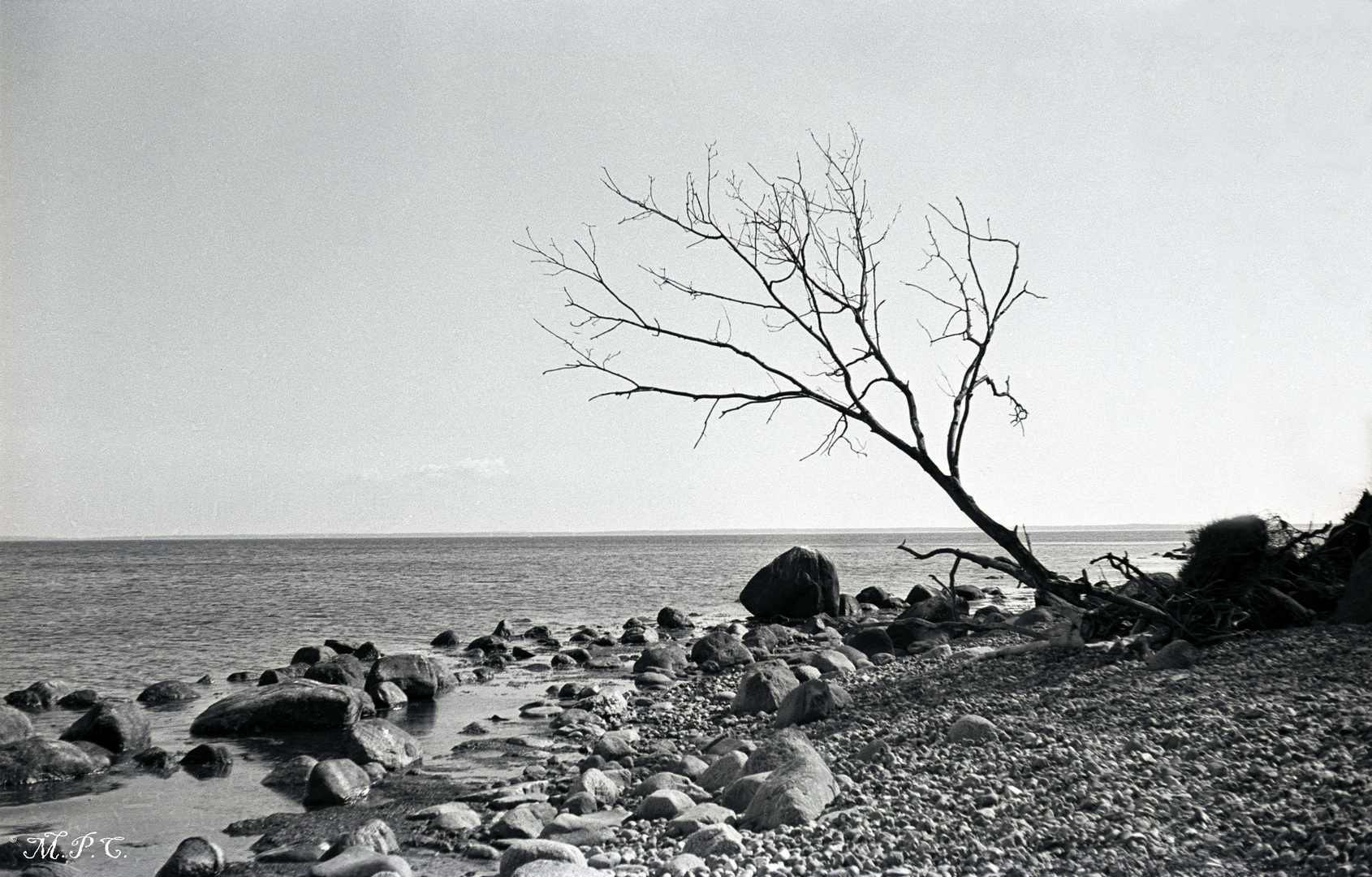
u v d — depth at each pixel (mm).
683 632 31469
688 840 7953
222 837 9703
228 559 115562
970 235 14844
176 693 18766
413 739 13539
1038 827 7410
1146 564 65188
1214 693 10336
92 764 12609
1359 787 7148
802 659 18734
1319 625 13086
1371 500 15250
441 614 38594
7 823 10273
